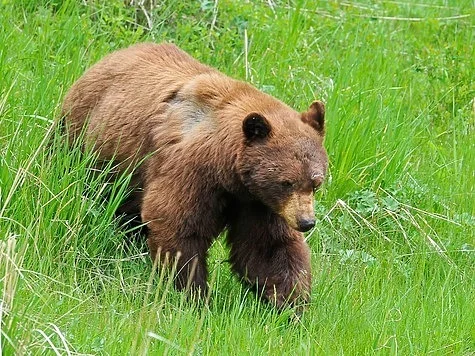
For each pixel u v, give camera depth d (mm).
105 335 9055
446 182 13961
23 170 10641
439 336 10336
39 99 12305
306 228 9781
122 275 10688
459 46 17984
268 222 10578
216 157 10258
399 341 10125
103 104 11562
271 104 10508
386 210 12867
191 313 9664
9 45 13805
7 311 8266
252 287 10891
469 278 12016
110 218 10977
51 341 8344
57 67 13273
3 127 11859
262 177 9953
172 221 10391
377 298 11078
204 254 10664
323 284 11234
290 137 9984
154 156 10797
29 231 10172
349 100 13938
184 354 8648
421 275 11773
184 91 10852
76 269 10703
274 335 9867
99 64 11992
